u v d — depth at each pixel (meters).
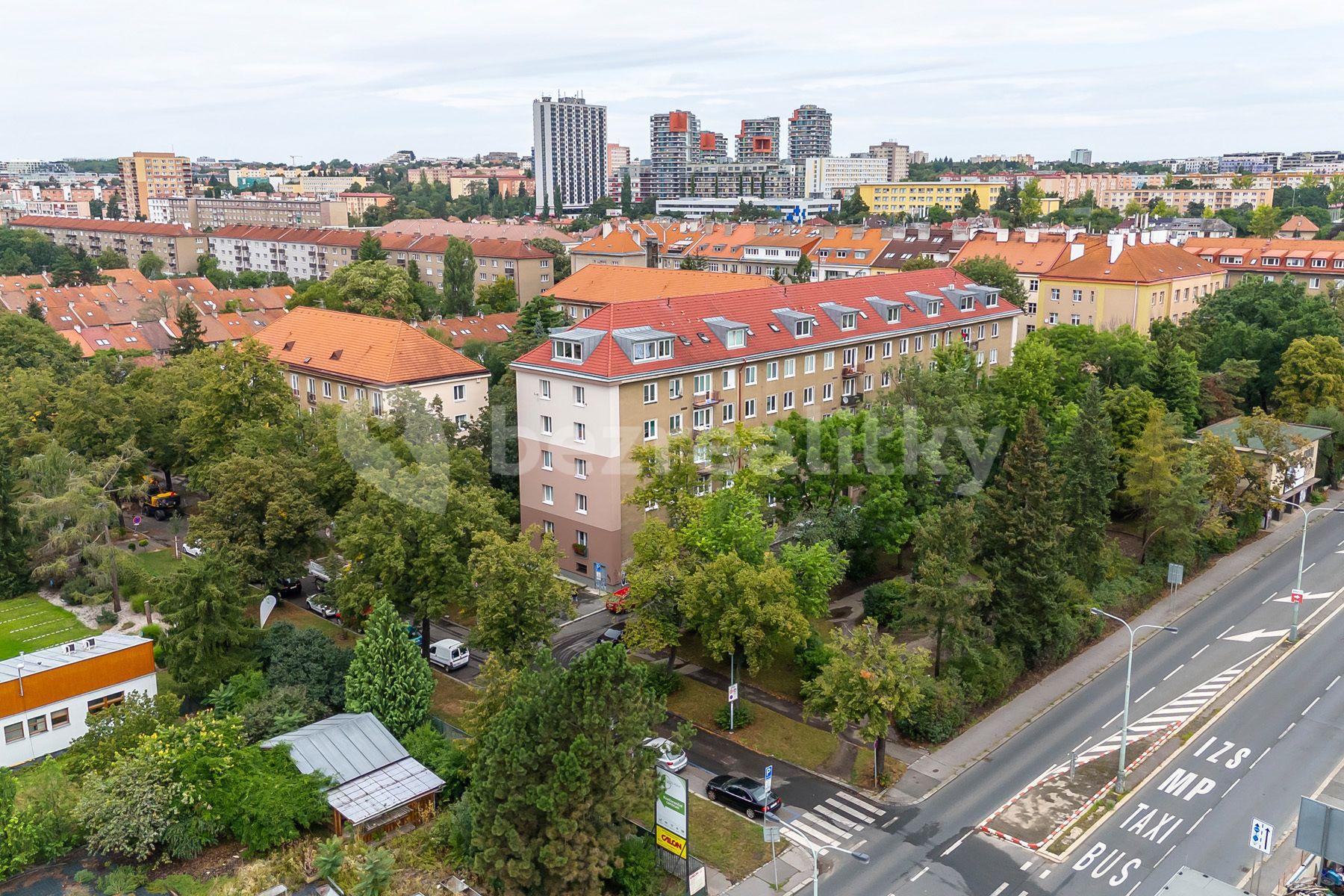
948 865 44.75
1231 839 46.56
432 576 59.47
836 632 51.69
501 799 40.34
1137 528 81.12
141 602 70.62
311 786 45.81
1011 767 52.38
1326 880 43.22
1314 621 68.56
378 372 86.38
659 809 42.62
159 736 45.78
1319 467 93.50
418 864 43.66
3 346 116.19
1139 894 42.94
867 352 89.44
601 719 39.69
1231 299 119.62
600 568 73.25
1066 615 61.31
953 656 56.88
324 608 68.19
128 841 43.34
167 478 96.25
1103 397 84.62
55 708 52.97
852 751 53.81
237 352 82.69
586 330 73.06
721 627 53.03
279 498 65.75
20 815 43.38
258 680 54.06
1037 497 59.03
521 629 54.31
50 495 75.31
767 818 47.66
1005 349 104.06
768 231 191.62
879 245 168.88
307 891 41.84
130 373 104.69
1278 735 54.97
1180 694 59.53
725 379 77.94
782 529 69.62
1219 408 97.69
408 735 50.22
